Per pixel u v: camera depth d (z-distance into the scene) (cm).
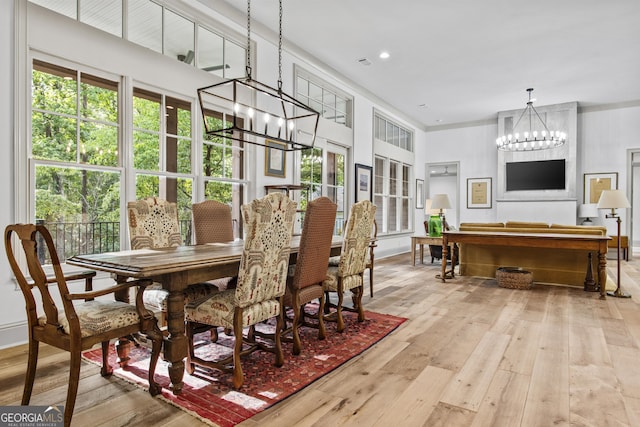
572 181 754
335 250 321
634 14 414
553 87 664
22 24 254
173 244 292
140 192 343
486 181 896
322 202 241
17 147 254
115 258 202
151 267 173
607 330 286
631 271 562
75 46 282
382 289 438
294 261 294
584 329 289
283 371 214
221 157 412
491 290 431
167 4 352
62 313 170
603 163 767
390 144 782
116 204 315
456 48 507
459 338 269
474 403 178
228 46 418
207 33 396
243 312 195
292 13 421
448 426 159
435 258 694
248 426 159
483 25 443
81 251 295
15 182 253
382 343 260
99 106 304
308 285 250
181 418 166
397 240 810
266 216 195
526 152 802
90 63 291
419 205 938
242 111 431
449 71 591
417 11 414
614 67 570
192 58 379
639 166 781
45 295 162
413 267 605
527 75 607
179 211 380
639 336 273
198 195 383
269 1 394
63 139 282
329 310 335
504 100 744
